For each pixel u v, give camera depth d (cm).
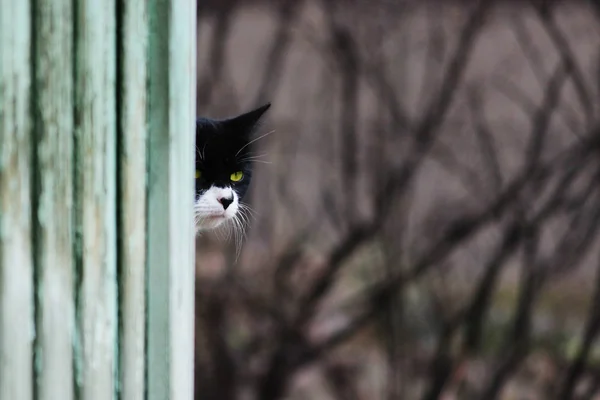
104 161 374
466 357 2103
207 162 997
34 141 357
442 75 2178
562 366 2167
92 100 369
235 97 2195
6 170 350
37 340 361
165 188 389
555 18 2230
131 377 387
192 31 399
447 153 2205
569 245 2120
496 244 2159
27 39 353
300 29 2230
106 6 370
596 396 2211
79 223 368
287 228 2217
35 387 361
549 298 2356
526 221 2072
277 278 2130
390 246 2145
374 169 2183
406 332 2203
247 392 2114
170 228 392
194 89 409
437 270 2230
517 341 2120
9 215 351
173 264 395
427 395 2097
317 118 2233
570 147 2098
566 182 2006
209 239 2150
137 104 381
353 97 2181
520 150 2244
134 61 379
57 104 361
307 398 2259
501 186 2080
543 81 2175
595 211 2089
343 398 2214
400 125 2164
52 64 359
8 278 352
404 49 2194
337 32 2155
